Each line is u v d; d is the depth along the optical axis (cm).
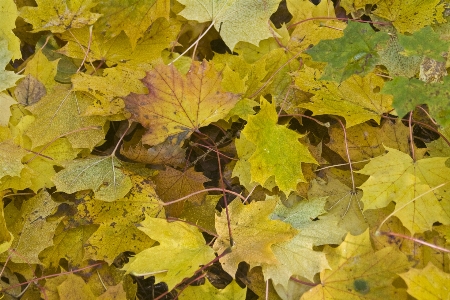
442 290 93
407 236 97
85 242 99
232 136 106
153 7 103
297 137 100
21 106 101
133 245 99
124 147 104
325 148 105
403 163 99
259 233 97
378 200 98
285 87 105
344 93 102
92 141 101
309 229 99
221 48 110
